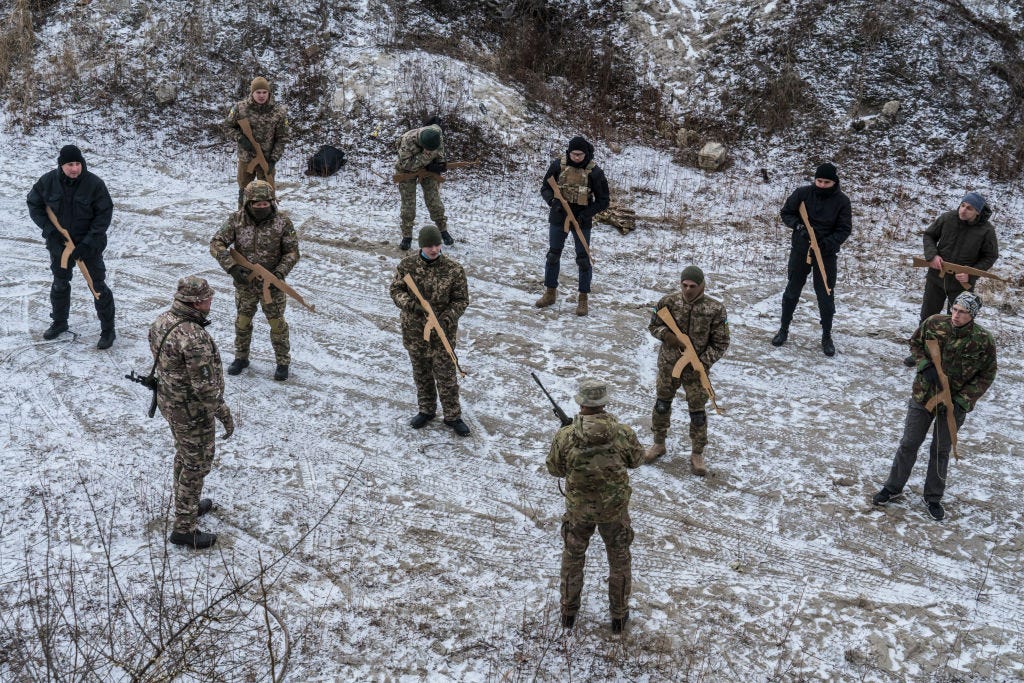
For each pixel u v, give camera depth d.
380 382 7.99
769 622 5.45
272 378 7.95
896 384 8.36
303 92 14.06
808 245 8.52
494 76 14.76
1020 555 6.11
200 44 14.63
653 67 15.58
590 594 5.64
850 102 14.40
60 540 5.77
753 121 14.50
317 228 11.08
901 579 5.86
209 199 11.73
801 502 6.61
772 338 9.14
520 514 6.34
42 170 12.13
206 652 4.98
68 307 8.23
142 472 6.48
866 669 5.11
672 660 5.12
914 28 14.95
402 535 6.05
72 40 14.69
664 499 6.59
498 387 8.00
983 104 14.13
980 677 5.09
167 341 5.28
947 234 8.21
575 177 8.92
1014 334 9.27
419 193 12.23
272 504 6.27
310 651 5.05
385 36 15.02
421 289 6.88
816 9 15.53
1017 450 7.32
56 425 6.98
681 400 7.98
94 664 4.83
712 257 11.02
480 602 5.49
